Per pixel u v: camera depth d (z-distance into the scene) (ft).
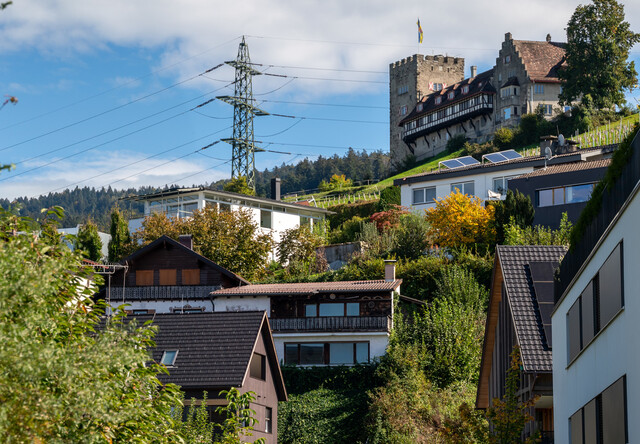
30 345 41.32
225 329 143.13
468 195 225.15
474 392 165.07
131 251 245.24
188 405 133.18
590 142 319.88
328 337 179.52
